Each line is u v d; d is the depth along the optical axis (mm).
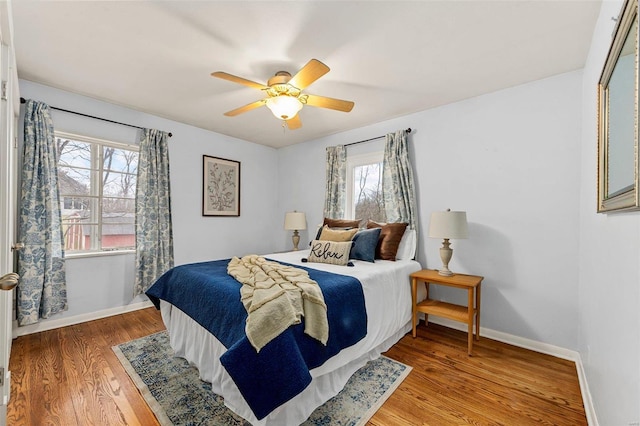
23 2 1587
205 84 2625
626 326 1058
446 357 2287
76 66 2316
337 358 1778
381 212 3602
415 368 2115
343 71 2338
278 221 4938
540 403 1732
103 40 1966
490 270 2693
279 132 4082
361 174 3830
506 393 1824
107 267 3094
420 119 3201
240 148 4438
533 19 1713
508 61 2180
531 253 2480
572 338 2277
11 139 1687
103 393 1777
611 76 1155
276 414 1423
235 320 1576
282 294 1589
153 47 2045
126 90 2764
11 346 2283
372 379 1959
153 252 3328
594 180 1749
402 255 3072
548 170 2404
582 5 1596
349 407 1673
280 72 2307
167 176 3482
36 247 2551
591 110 1891
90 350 2326
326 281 1992
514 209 2568
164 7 1646
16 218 2486
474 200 2801
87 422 1533
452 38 1904
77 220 2973
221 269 2367
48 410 1618
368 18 1718
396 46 1997
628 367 1025
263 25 1793
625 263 1087
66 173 2900
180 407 1655
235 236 4367
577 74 2279
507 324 2590
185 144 3758
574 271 2279
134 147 3291
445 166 3000
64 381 1896
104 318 3035
